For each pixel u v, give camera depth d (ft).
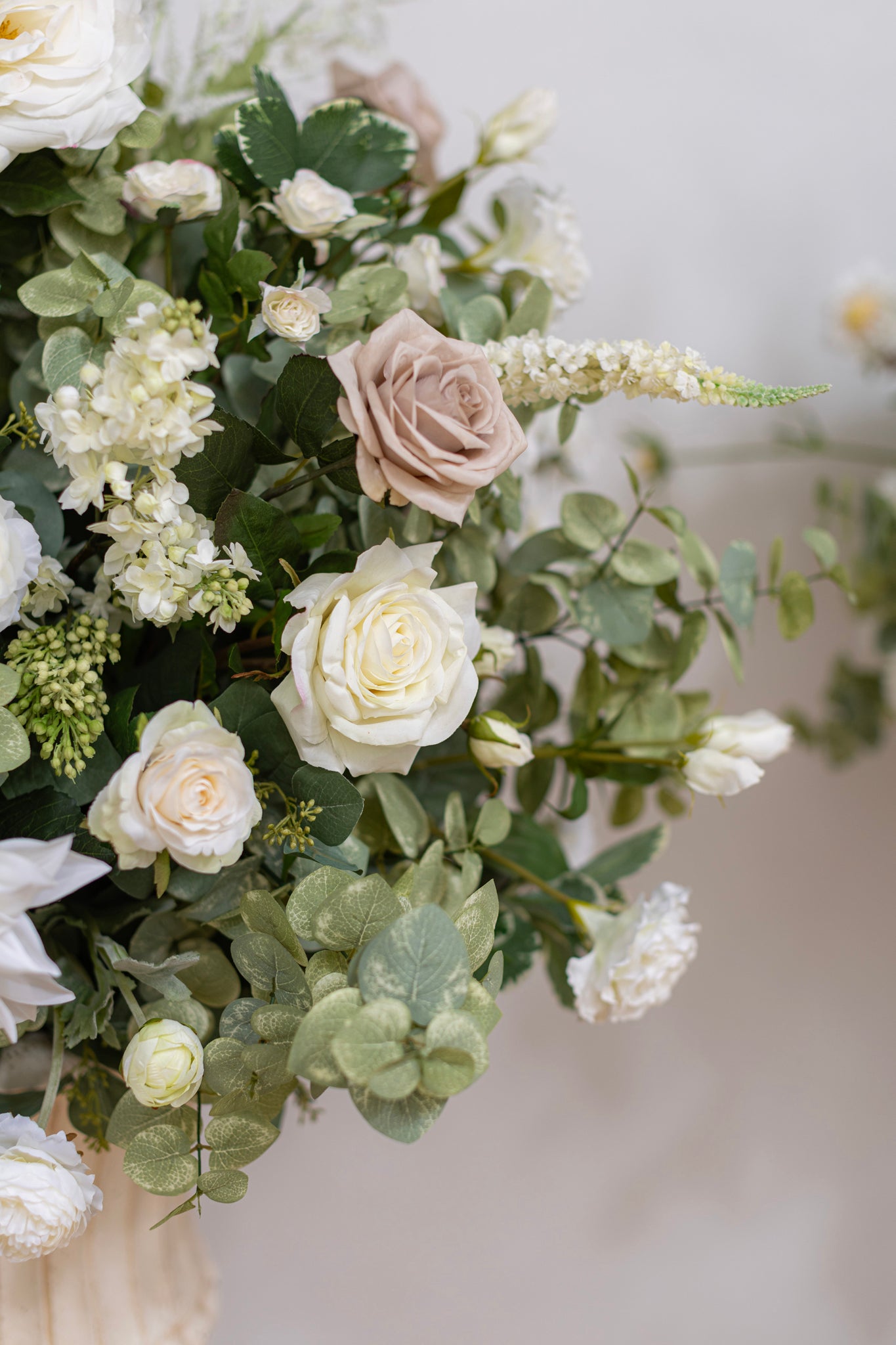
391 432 3.46
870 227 5.78
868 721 5.67
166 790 3.45
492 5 5.30
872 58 5.57
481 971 3.81
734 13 5.47
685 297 5.71
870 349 5.46
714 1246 5.97
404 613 3.54
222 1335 5.42
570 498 4.07
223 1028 3.57
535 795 4.23
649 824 5.98
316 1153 5.57
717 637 5.85
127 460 3.53
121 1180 3.94
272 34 4.33
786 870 6.09
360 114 3.92
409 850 3.85
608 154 5.54
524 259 4.22
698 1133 6.02
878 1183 6.07
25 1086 3.91
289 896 3.65
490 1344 5.72
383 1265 5.64
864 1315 6.00
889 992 6.14
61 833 3.59
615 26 5.43
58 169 3.76
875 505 5.40
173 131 4.07
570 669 5.17
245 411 3.89
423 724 3.54
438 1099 3.43
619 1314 5.86
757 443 5.88
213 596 3.55
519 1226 5.82
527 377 3.72
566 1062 5.92
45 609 3.63
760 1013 6.08
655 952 3.96
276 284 3.98
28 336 3.85
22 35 3.59
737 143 5.62
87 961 3.78
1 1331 3.77
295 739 3.56
